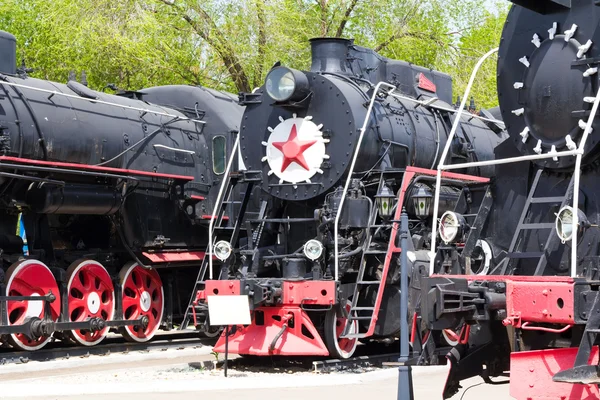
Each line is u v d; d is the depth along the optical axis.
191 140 17.31
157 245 16.20
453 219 9.66
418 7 27.42
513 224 9.86
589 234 8.86
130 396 10.83
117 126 15.76
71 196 14.65
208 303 12.52
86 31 23.09
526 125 9.67
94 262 15.37
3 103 13.94
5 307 13.62
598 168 9.05
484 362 9.48
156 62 24.62
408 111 15.02
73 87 15.59
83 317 15.12
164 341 16.48
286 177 14.12
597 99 8.57
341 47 14.77
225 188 16.02
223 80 26.58
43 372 13.19
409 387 9.09
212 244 14.73
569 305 7.88
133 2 23.52
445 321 8.56
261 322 13.55
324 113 13.91
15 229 14.93
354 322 12.81
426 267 12.48
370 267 13.46
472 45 28.47
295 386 11.59
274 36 24.48
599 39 9.03
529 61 9.65
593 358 7.82
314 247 13.19
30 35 27.16
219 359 14.30
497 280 8.58
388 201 13.14
